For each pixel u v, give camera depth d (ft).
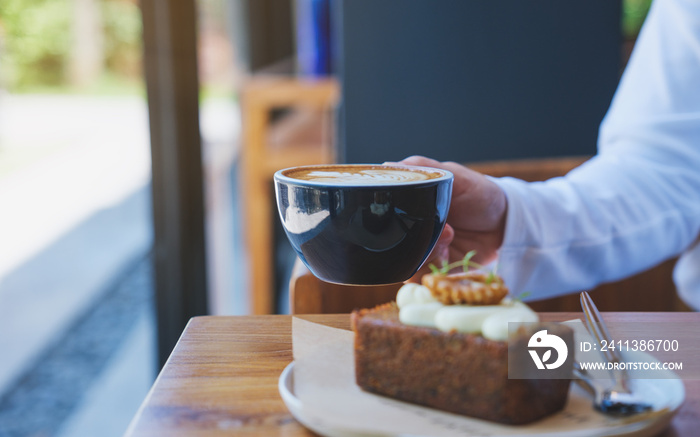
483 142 5.49
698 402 2.31
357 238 2.29
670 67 3.80
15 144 10.53
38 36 6.86
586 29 5.36
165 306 6.27
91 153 11.27
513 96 5.43
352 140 5.50
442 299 2.33
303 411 2.18
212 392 2.35
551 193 3.34
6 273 9.00
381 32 5.35
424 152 5.50
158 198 6.15
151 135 6.05
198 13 6.17
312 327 2.46
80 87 6.98
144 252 10.26
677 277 3.94
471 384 2.24
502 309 2.28
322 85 7.55
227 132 9.45
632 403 2.23
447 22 5.32
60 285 8.82
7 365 6.84
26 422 5.83
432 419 2.24
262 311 7.86
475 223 3.11
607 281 3.55
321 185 2.28
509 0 5.29
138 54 5.90
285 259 11.66
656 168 3.62
